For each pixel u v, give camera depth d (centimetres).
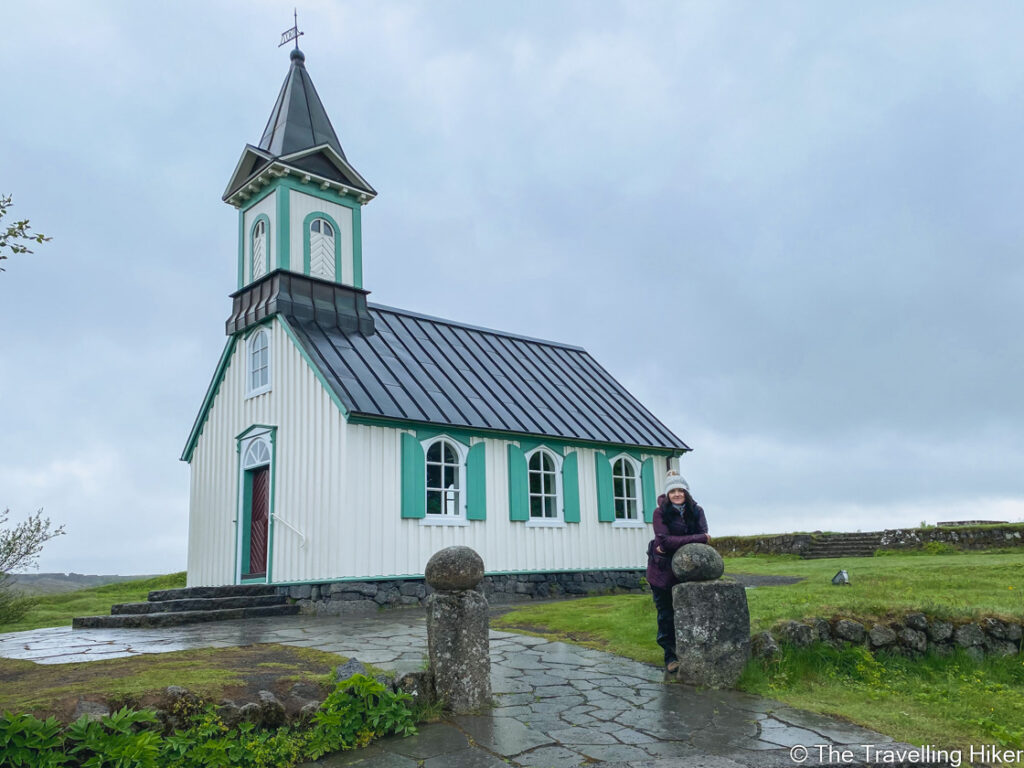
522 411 1828
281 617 1353
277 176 1747
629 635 971
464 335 2112
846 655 813
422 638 972
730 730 613
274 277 1686
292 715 590
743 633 760
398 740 595
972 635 862
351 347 1669
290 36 2034
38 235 677
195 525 1817
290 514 1536
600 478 1920
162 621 1243
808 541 2662
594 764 538
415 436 1558
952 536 2464
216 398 1839
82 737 501
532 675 793
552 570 1761
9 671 743
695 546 776
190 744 532
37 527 1422
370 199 1902
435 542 1556
